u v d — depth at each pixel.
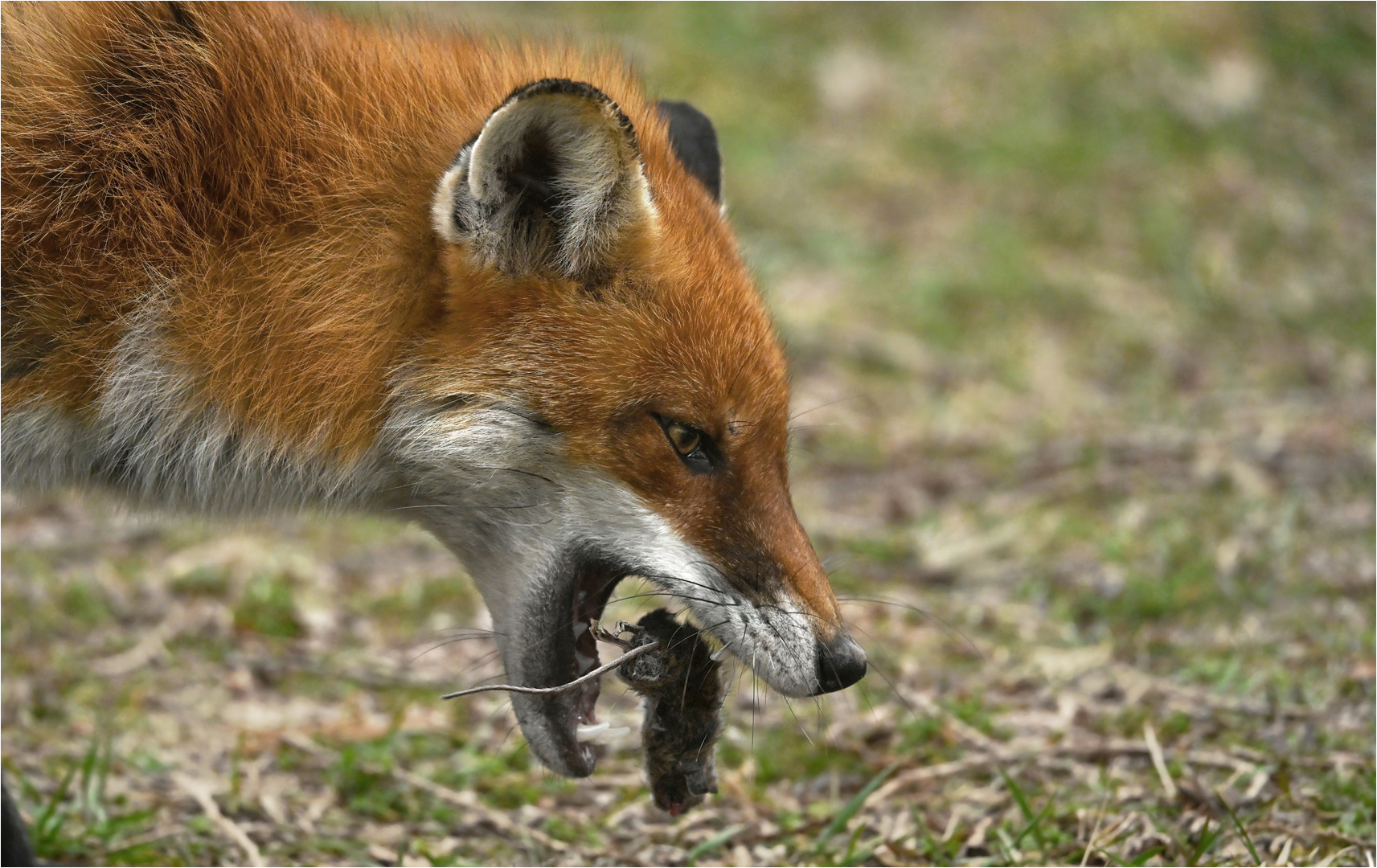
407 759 10.97
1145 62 30.66
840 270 23.72
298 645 13.43
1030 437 18.64
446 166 7.89
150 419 7.96
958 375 21.11
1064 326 23.06
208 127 7.73
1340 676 10.98
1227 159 28.66
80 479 8.40
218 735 11.41
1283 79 31.23
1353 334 23.39
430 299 7.81
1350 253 26.56
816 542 15.22
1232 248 26.06
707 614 7.86
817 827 9.53
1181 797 9.23
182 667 12.73
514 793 10.34
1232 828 8.73
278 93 7.89
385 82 8.17
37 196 7.57
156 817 9.78
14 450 7.87
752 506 7.98
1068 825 9.14
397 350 7.86
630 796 10.21
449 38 9.04
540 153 7.56
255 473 8.14
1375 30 32.75
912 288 23.28
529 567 8.03
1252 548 14.12
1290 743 9.87
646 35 29.16
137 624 13.62
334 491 8.16
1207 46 31.34
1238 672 11.24
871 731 11.02
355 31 8.66
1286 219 27.19
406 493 8.34
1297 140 29.72
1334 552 14.02
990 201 26.55
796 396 19.72
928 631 13.00
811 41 30.27
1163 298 24.31
